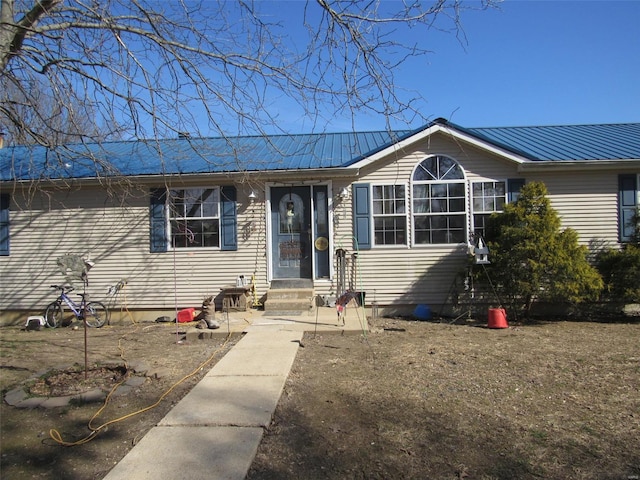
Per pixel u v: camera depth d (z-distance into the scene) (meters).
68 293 10.75
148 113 6.12
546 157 10.39
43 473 3.72
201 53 5.89
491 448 3.92
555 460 3.70
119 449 4.08
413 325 9.58
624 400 4.98
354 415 4.66
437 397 5.12
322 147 12.25
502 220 9.82
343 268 10.73
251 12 6.03
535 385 5.50
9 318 11.12
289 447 4.00
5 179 10.60
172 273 10.95
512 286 9.51
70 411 4.96
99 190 11.03
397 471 3.59
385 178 10.77
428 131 10.33
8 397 5.36
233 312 10.30
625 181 10.48
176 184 10.88
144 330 9.78
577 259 9.34
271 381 5.66
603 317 10.35
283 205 11.03
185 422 4.45
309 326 8.78
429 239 10.72
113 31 5.51
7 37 5.47
